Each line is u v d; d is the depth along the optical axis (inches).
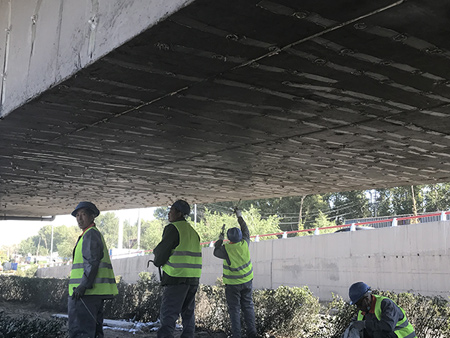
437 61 131.7
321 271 757.3
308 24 114.7
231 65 141.2
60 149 281.0
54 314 546.0
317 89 157.9
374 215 1704.0
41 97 185.2
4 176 396.5
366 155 268.8
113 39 138.5
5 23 233.9
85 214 248.8
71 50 165.0
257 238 930.7
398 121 195.8
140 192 482.6
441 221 598.9
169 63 143.3
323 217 1427.2
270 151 265.3
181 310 275.1
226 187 428.5
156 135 235.1
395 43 122.0
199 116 197.2
